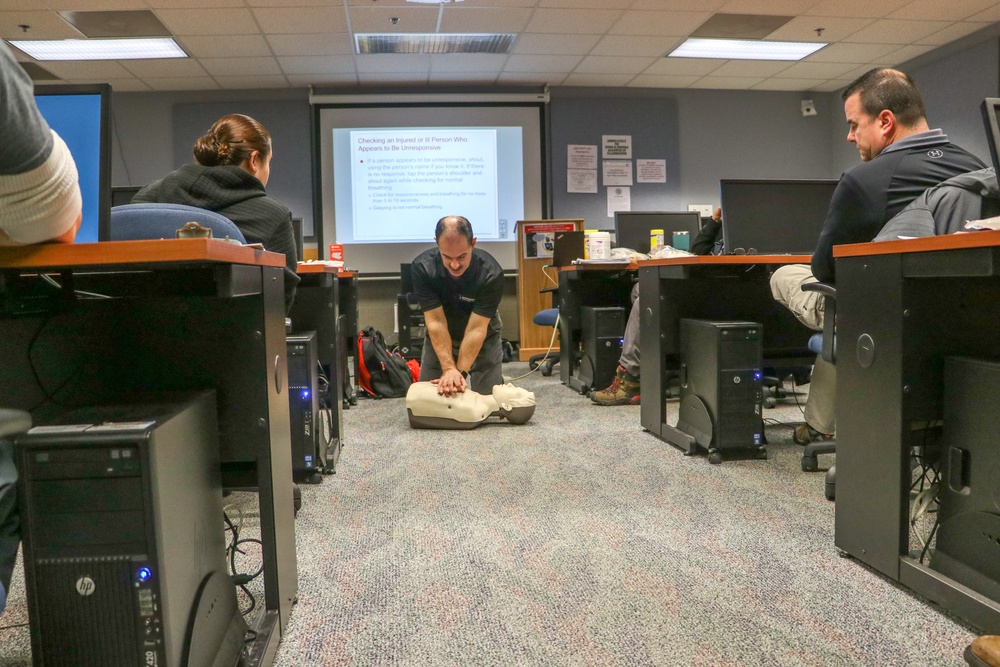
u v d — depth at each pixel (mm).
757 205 2432
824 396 1992
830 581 1235
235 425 1009
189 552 758
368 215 5824
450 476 1990
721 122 6156
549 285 5152
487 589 1221
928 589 1133
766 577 1256
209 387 1002
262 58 4977
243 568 1321
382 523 1585
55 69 5090
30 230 638
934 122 5219
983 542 1088
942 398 1192
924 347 1181
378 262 5852
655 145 6078
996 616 1005
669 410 2975
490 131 5891
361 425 2801
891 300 1195
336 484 1920
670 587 1218
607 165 6023
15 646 1053
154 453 660
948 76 5074
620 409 3059
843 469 1345
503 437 2514
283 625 1065
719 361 2082
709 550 1391
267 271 1009
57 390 997
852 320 1308
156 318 995
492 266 2734
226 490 1162
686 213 4012
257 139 1626
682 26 4605
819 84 6031
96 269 841
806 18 4516
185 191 1470
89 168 842
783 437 2457
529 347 5164
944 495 1181
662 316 2436
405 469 2078
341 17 4293
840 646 1010
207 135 1595
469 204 5902
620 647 1014
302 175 5781
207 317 1001
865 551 1283
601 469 2043
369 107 5781
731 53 5191
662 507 1675
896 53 5230
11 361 1000
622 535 1483
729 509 1654
